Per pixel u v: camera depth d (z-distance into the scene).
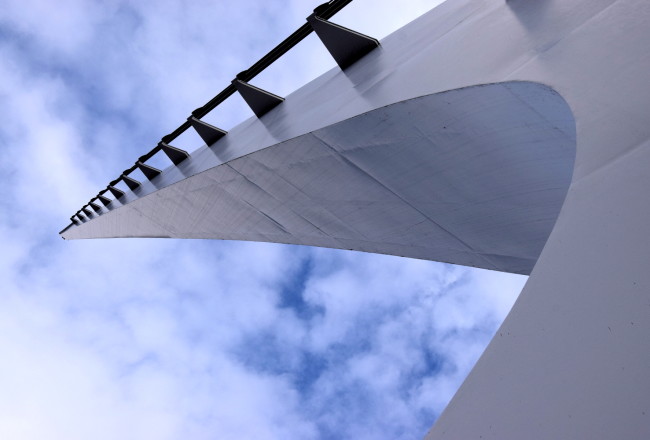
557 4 6.10
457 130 8.08
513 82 5.85
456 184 9.73
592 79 4.67
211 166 15.10
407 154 9.48
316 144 10.77
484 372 3.33
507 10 7.12
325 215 13.98
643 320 2.69
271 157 12.36
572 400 2.71
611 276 3.03
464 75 6.88
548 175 8.23
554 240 3.66
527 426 2.82
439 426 3.31
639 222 3.12
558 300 3.24
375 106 8.63
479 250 12.05
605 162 3.80
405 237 13.01
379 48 11.31
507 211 9.97
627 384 2.54
